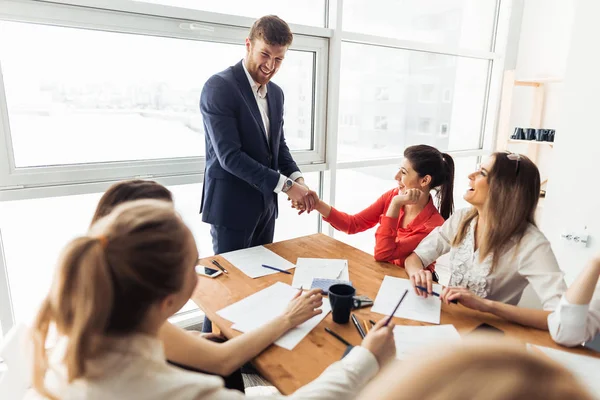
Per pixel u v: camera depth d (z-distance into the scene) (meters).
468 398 0.30
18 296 1.95
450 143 3.34
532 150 3.19
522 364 0.33
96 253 0.59
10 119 1.73
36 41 1.73
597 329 1.07
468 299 1.21
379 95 2.84
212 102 1.83
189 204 2.33
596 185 2.37
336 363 0.88
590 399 0.31
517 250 1.29
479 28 3.22
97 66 1.88
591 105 2.34
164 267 0.63
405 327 1.13
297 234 2.79
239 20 2.14
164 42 2.03
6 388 1.09
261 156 2.00
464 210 1.56
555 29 3.02
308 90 2.57
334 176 2.71
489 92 3.38
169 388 0.63
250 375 1.97
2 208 1.82
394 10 2.75
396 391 0.33
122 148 2.03
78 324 0.58
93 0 1.74
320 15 2.50
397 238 1.82
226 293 1.34
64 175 1.85
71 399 0.60
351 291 1.19
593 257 1.05
